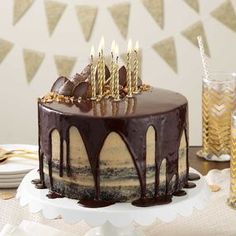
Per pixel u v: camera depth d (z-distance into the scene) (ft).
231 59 8.38
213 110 5.43
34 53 8.32
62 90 4.36
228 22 8.27
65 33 8.27
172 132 4.11
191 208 4.06
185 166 4.27
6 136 8.58
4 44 8.29
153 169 4.08
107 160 4.01
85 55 8.33
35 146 5.60
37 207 4.07
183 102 4.24
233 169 4.79
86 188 4.07
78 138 4.02
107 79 4.56
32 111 8.52
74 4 8.20
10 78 8.40
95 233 4.28
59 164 4.12
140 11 8.23
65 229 4.57
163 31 8.29
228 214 4.71
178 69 8.40
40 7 8.21
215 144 5.47
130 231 4.27
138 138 4.00
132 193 4.05
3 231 4.39
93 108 4.12
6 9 8.20
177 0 8.20
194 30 8.27
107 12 8.23
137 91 4.48
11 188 5.02
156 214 3.97
